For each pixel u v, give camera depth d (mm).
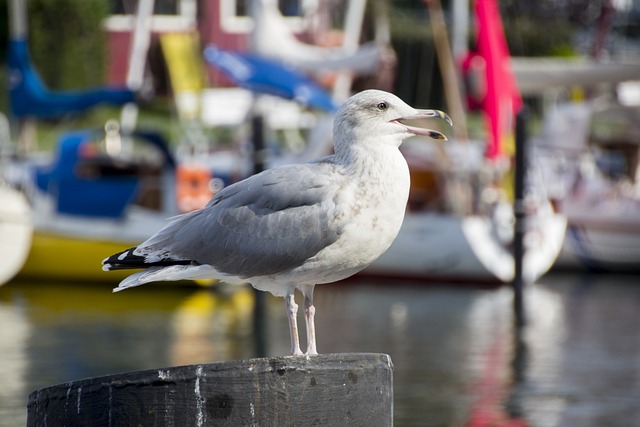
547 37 40062
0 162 22297
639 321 17422
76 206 20953
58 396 5496
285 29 25344
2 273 20344
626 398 11461
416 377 12508
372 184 6578
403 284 22250
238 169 22500
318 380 5418
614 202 25031
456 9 26031
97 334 15445
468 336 15609
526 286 22219
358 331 16047
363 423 5516
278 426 5352
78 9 33906
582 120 25391
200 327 16203
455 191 22094
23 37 22875
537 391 11781
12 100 22562
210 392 5297
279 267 6637
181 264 6812
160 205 21406
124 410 5332
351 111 6688
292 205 6629
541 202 22172
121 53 35594
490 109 22016
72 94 22219
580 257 25328
